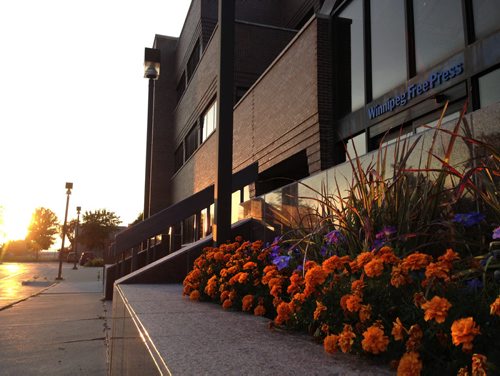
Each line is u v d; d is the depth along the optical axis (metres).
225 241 5.72
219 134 5.86
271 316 3.78
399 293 2.30
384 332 2.19
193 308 4.09
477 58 6.83
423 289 2.23
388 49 8.94
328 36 10.17
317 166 9.71
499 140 3.10
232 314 3.75
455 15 7.35
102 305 12.03
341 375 2.02
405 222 3.05
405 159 3.22
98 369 5.70
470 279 2.42
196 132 21.75
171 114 29.25
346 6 10.29
